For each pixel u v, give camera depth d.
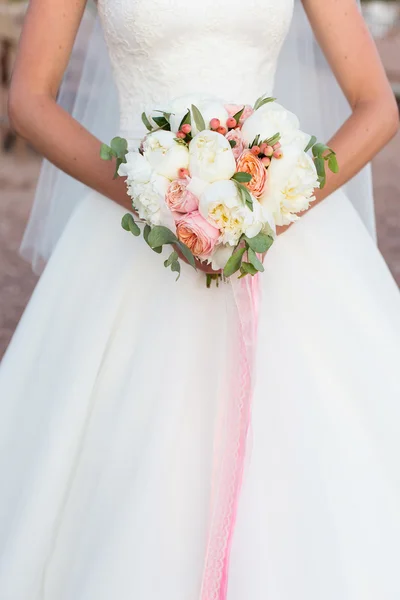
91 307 2.37
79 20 2.44
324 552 2.11
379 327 2.40
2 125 11.09
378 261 2.57
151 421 2.17
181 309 2.27
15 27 12.03
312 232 2.45
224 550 2.04
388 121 2.42
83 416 2.28
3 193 8.96
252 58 2.44
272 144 1.95
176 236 1.95
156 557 2.06
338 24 2.47
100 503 2.15
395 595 2.17
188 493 2.14
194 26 2.34
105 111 2.80
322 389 2.29
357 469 2.22
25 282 6.21
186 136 1.97
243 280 2.17
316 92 2.81
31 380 2.42
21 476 2.37
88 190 2.65
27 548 2.22
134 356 2.29
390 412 2.32
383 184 10.11
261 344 2.27
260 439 2.19
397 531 2.21
